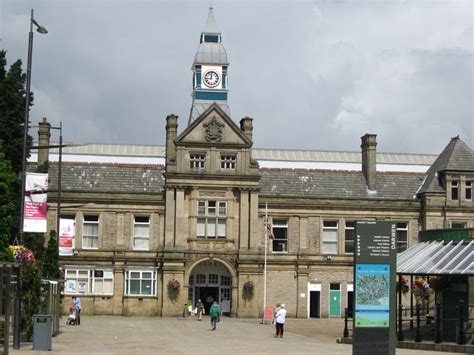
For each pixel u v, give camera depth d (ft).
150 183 254.88
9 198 177.58
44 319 125.90
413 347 143.23
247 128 255.70
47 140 254.88
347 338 152.66
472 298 155.43
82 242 246.68
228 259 247.70
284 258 252.01
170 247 245.45
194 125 249.75
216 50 282.97
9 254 139.23
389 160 356.79
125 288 245.86
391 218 259.60
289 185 261.03
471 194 260.42
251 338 162.71
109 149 339.36
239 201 249.96
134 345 138.62
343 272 254.68
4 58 216.74
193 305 251.39
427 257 157.58
